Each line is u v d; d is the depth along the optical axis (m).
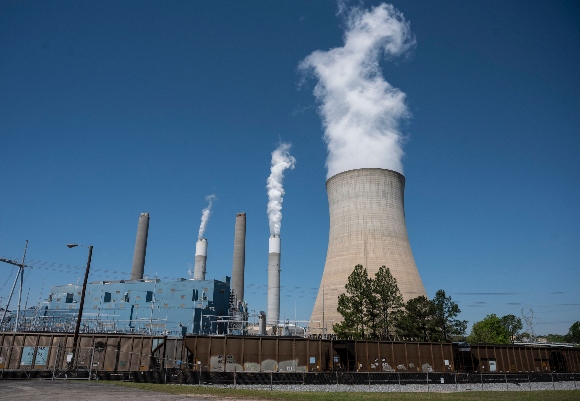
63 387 20.34
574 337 122.31
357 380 31.62
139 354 32.84
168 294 82.56
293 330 67.62
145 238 107.94
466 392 28.05
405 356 38.78
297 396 19.38
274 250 100.19
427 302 51.25
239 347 33.59
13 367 31.97
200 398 16.86
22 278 47.38
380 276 52.12
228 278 91.62
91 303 87.00
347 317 48.28
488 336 88.44
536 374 38.56
